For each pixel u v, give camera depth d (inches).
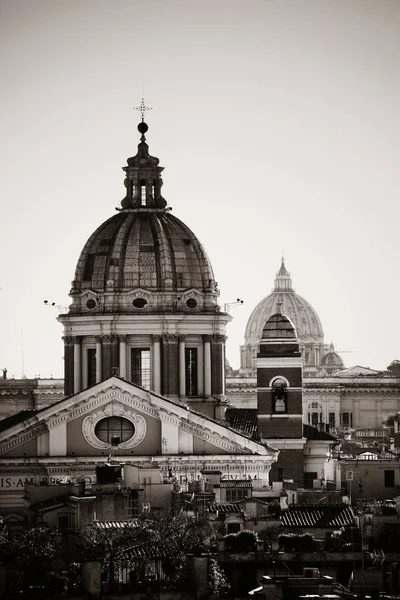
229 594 7824.8
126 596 7450.8
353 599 7298.2
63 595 7480.3
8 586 7824.8
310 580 7509.8
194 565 7593.5
